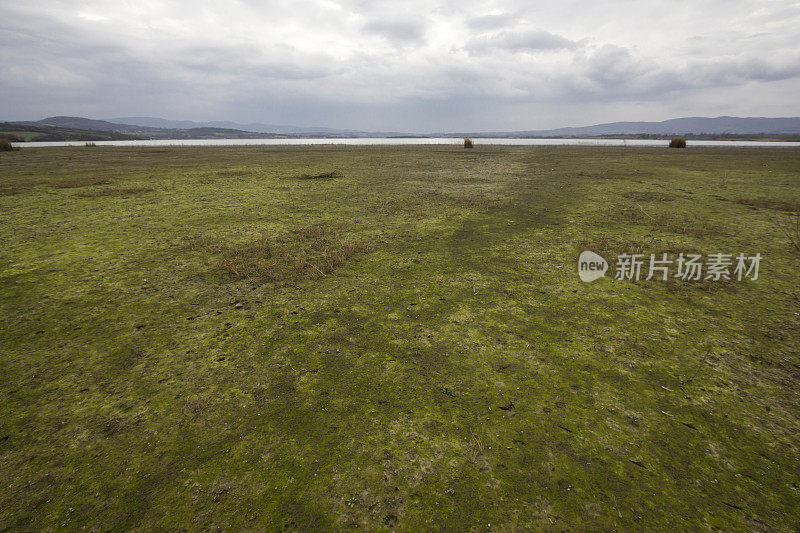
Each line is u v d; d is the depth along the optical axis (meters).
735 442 2.35
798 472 2.14
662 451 2.28
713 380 2.91
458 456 2.24
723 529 1.83
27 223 8.02
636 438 2.37
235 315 4.00
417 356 3.22
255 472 2.15
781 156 23.92
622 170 16.56
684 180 13.53
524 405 2.65
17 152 33.88
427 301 4.27
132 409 2.66
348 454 2.26
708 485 2.07
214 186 13.03
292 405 2.67
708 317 3.90
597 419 2.52
